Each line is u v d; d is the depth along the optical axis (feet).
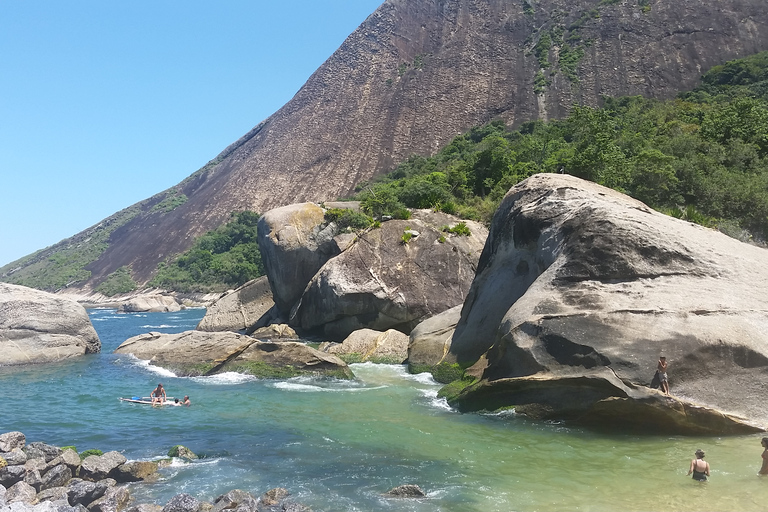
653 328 49.26
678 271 54.44
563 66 429.79
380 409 59.00
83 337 102.27
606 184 120.06
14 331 95.14
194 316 250.37
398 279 108.99
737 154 137.39
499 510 33.12
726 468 38.19
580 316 51.72
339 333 110.73
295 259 124.57
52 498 35.65
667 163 124.26
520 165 161.07
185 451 44.42
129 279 445.78
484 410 55.52
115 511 34.12
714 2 427.33
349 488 37.24
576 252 57.21
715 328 48.49
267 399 64.49
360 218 122.93
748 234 109.40
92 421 55.77
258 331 115.44
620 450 43.27
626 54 414.62
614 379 47.21
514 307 58.34
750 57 312.91
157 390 64.59
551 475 38.60
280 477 39.58
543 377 50.70
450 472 39.81
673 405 45.16
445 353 78.69
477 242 117.29
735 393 46.24
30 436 50.70
